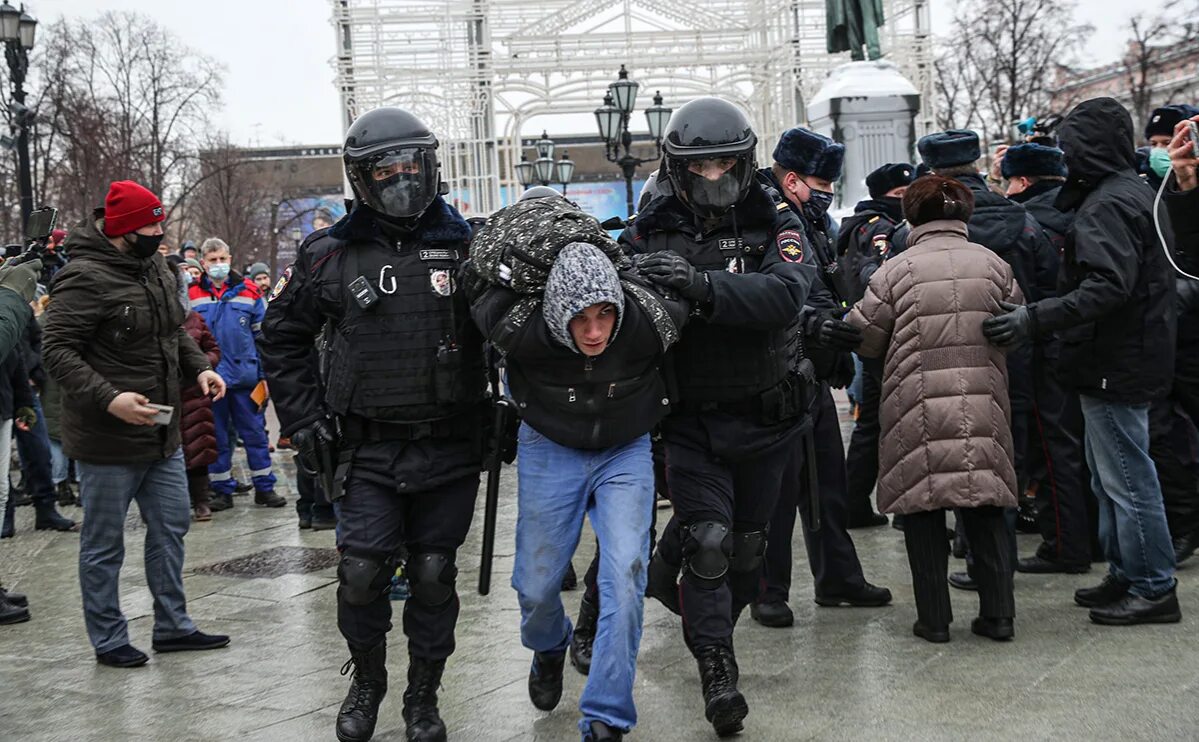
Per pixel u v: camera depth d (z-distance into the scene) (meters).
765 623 5.30
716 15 26.77
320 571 6.92
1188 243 5.54
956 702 4.20
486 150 25.98
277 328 4.14
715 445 4.06
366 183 3.97
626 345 3.70
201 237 47.88
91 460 5.08
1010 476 4.80
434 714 4.08
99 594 5.16
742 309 3.85
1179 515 6.11
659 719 4.21
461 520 4.10
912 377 4.84
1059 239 6.37
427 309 3.98
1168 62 30.81
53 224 5.80
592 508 3.87
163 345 5.22
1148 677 4.36
